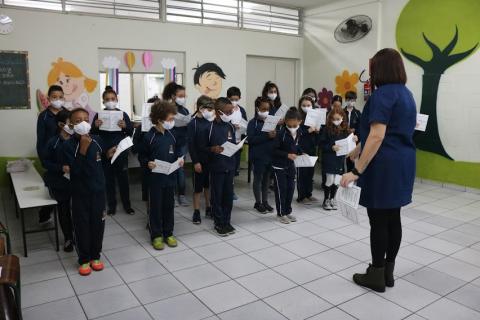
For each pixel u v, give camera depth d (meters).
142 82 5.99
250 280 2.88
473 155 5.33
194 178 4.08
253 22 6.91
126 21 5.59
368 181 2.47
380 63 2.40
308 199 4.96
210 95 6.46
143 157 3.44
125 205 4.50
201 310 2.48
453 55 5.38
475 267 3.08
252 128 4.40
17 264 1.99
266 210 4.49
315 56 7.32
